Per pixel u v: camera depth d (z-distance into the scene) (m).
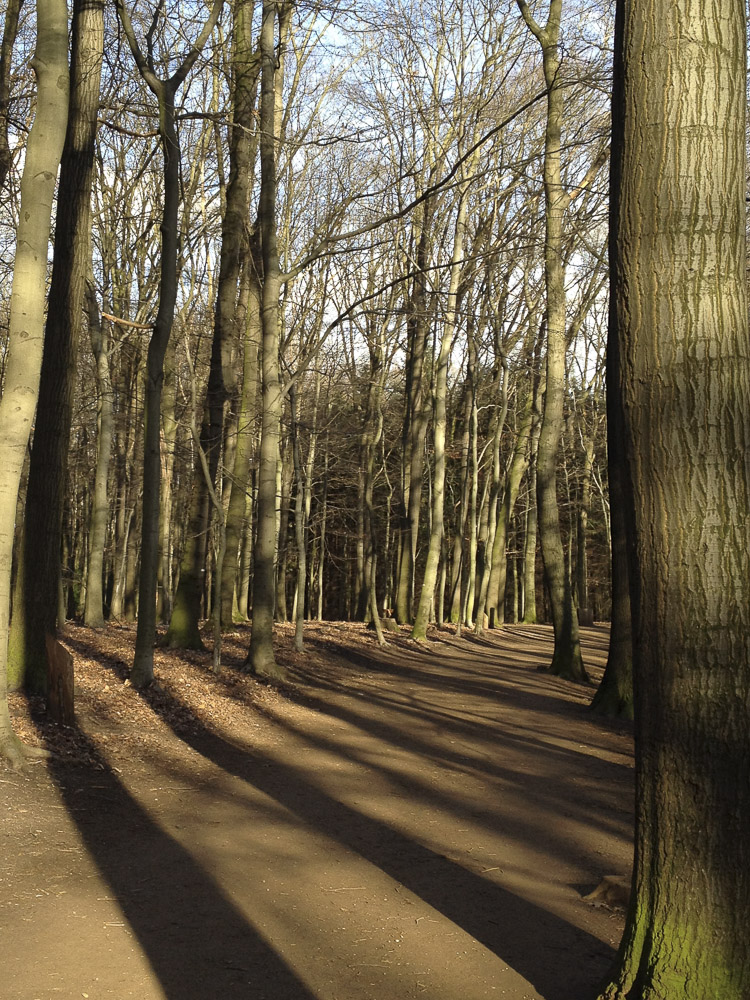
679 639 3.56
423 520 40.72
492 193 25.27
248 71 15.90
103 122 11.06
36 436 10.48
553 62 16.30
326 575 47.38
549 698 14.89
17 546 21.09
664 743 3.62
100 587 18.92
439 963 4.62
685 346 3.61
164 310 11.51
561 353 17.20
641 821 3.75
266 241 14.84
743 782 3.47
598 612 54.31
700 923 3.49
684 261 3.63
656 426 3.64
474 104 20.59
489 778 9.13
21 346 7.43
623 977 3.75
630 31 3.84
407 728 11.66
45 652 10.26
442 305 21.70
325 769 9.06
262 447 14.89
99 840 6.20
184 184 18.09
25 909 4.88
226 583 18.97
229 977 4.29
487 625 31.86
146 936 4.69
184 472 26.81
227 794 7.79
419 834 7.02
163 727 10.09
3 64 11.46
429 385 32.03
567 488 37.03
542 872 6.27
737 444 3.56
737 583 3.50
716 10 3.70
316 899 5.44
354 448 33.50
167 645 15.73
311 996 4.16
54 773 7.63
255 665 14.52
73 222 10.75
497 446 30.47
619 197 3.86
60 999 3.93
